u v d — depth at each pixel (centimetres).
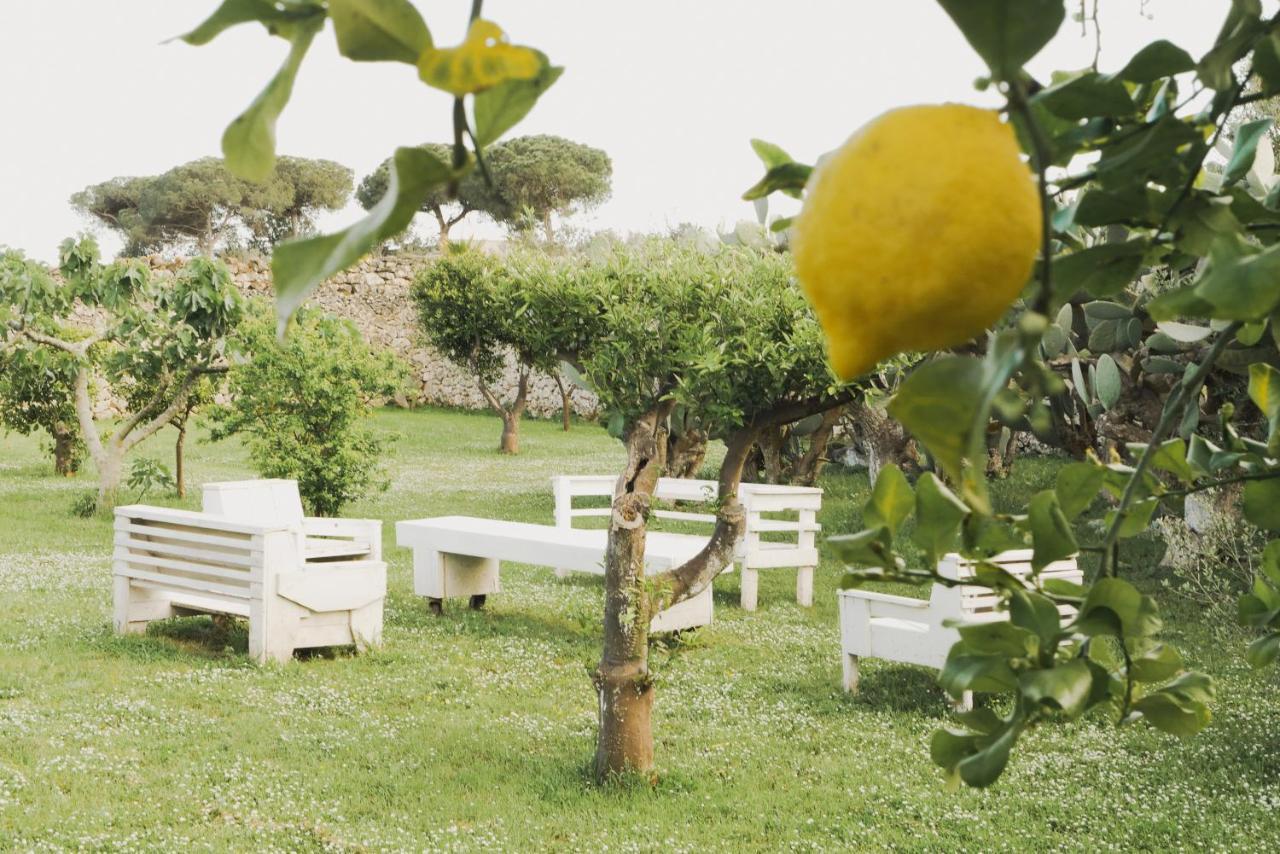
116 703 571
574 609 489
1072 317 782
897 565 63
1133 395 792
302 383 1134
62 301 1286
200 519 693
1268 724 560
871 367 37
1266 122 63
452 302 1714
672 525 1233
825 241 37
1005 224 36
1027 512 65
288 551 674
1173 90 59
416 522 864
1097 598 61
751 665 696
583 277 535
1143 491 88
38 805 426
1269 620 91
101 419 2323
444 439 2356
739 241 652
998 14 35
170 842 398
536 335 557
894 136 37
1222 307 41
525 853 397
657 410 500
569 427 2630
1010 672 64
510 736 541
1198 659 679
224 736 528
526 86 34
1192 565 781
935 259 35
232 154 40
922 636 592
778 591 954
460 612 848
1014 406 33
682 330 496
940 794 468
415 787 468
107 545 1108
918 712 589
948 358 36
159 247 4838
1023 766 507
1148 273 665
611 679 476
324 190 4738
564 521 1030
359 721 560
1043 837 420
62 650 683
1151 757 520
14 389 1509
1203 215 56
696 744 538
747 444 511
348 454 1154
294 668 663
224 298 1228
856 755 520
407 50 33
